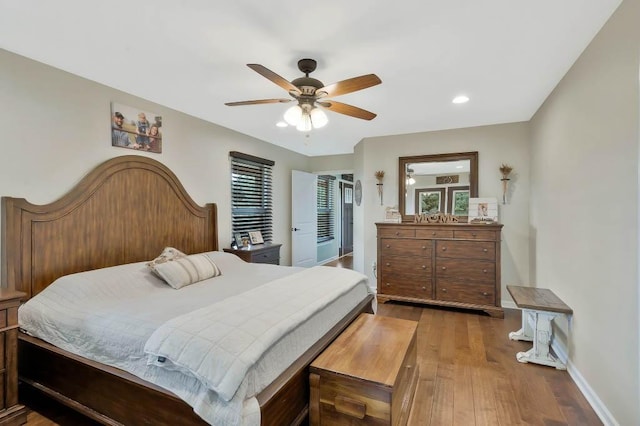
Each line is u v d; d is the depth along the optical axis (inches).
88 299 87.3
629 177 67.1
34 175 95.5
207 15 72.4
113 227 115.0
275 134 187.3
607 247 76.6
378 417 62.2
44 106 97.4
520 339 124.5
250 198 191.3
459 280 159.0
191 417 59.0
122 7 69.6
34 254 94.5
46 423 78.0
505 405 84.2
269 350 62.2
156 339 62.8
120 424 68.3
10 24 76.2
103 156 113.3
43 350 81.0
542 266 137.2
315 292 90.4
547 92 121.2
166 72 102.6
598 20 75.4
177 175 142.1
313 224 254.2
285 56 91.2
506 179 163.6
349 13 71.7
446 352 115.0
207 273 116.0
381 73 103.0
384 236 174.6
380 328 89.8
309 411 69.2
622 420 70.0
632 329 66.5
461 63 96.4
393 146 190.1
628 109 67.1
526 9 70.8
